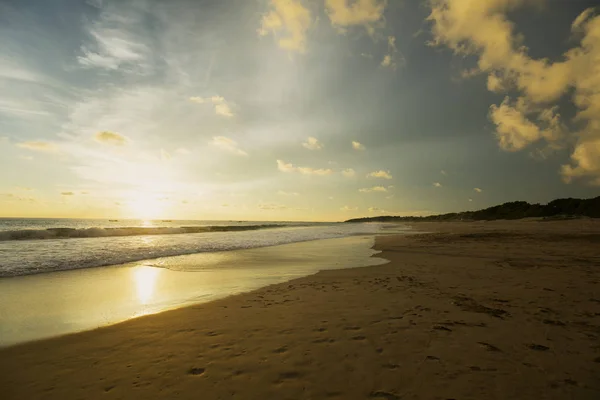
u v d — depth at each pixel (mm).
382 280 8000
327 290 6969
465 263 10648
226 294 6742
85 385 3035
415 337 4062
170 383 3035
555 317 4793
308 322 4754
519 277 8000
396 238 24375
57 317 5156
